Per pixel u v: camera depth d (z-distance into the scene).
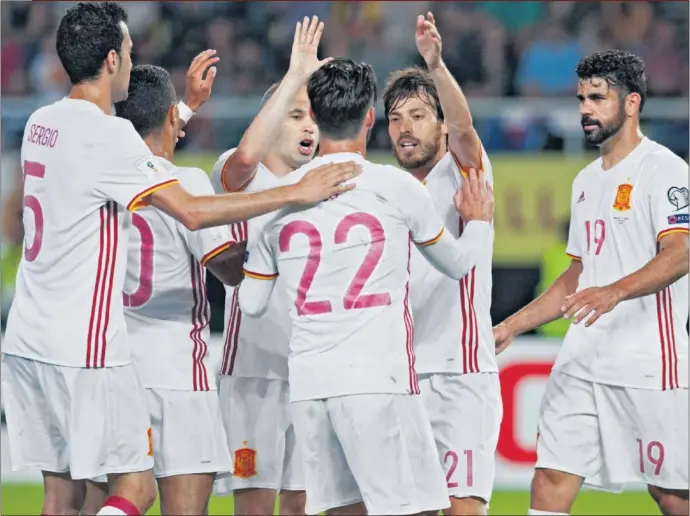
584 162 32.38
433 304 17.50
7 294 31.89
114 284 15.21
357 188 14.93
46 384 15.25
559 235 32.28
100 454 15.02
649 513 27.06
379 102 34.34
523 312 19.27
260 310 15.62
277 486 18.70
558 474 18.53
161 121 16.67
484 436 17.36
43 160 15.31
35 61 39.59
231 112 34.06
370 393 14.64
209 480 16.58
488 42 39.09
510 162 32.47
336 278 14.82
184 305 16.58
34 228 15.46
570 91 38.75
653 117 33.62
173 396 16.33
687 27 39.78
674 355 18.08
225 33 39.84
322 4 40.69
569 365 18.56
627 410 18.19
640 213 18.05
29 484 29.98
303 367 14.89
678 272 17.14
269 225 15.25
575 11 40.41
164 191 14.81
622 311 18.25
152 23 40.16
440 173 17.80
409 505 14.84
